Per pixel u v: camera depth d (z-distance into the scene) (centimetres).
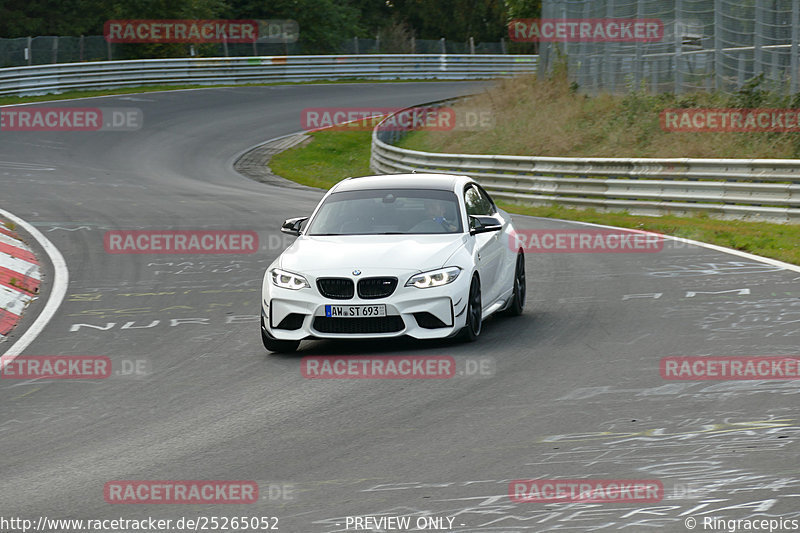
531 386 2733
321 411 2572
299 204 8169
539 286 4544
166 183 9762
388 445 2247
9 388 2995
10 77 14812
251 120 14588
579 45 13312
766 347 3070
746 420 2314
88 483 2069
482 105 14412
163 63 17075
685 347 3131
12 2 19712
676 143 9669
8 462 2258
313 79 19250
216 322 3950
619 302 4016
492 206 4066
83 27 19912
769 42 9750
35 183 9269
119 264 5459
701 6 10725
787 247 5462
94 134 12875
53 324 3997
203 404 2705
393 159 10519
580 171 8188
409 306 3195
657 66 11450
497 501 1859
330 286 3228
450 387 2761
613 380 2756
